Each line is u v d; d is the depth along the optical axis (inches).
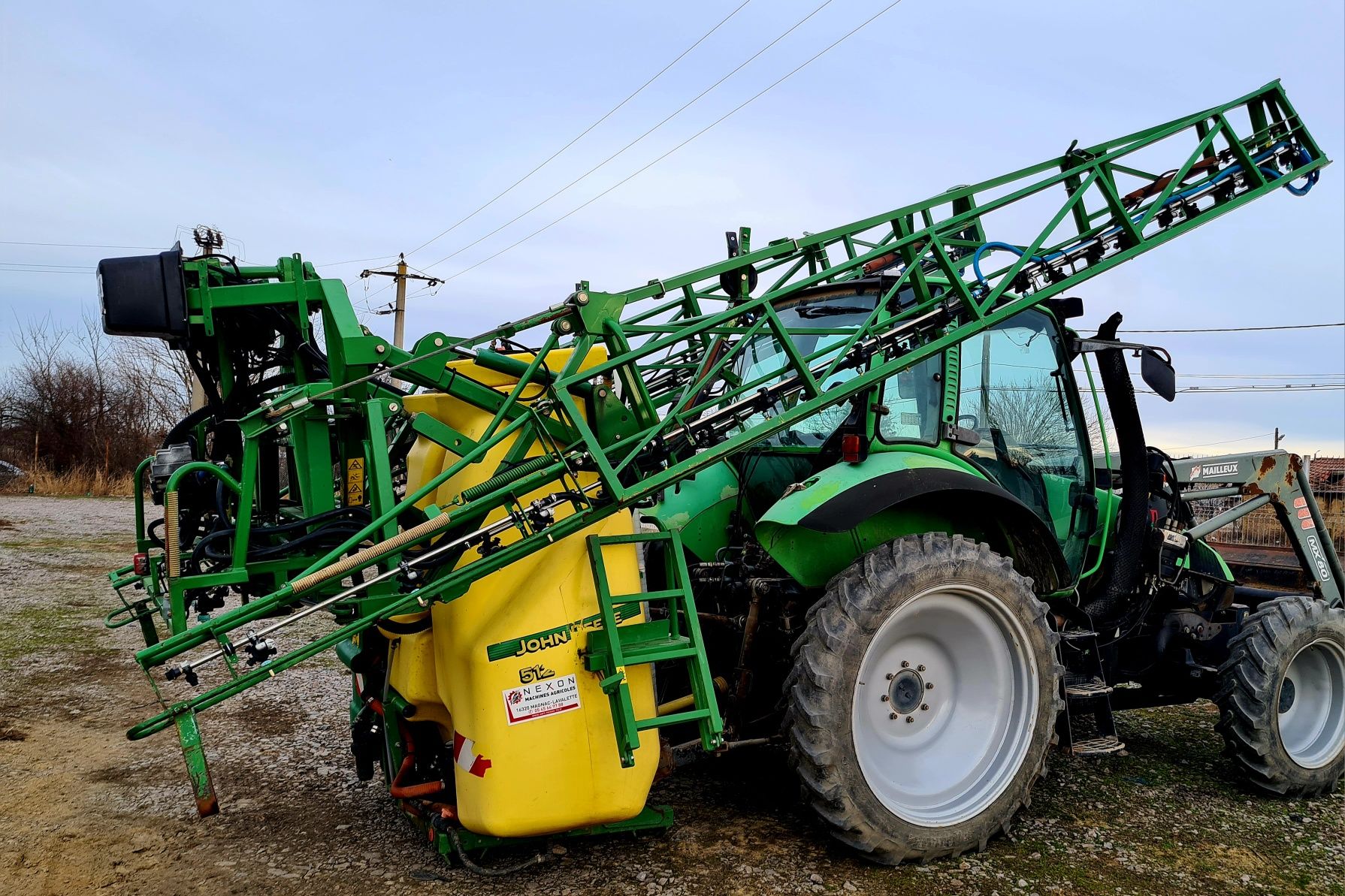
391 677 132.3
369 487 116.3
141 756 172.1
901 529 141.7
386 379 137.0
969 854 132.0
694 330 123.9
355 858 126.6
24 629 287.0
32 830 136.2
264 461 140.4
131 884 119.0
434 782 127.2
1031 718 136.3
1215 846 138.0
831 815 121.7
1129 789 163.2
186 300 124.4
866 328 137.3
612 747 116.2
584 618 116.5
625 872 122.8
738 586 144.5
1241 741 161.9
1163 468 194.7
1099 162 158.9
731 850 130.0
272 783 157.6
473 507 109.7
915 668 136.9
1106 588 173.3
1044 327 169.9
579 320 120.1
